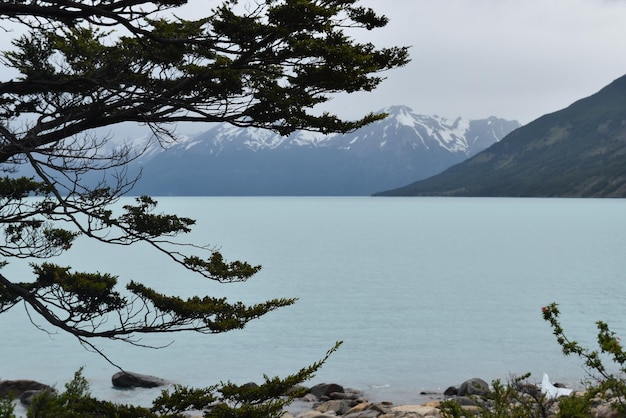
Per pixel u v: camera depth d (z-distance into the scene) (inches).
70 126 440.5
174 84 446.0
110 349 1437.0
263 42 420.8
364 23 430.9
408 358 1380.4
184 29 427.8
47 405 330.6
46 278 478.0
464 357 1385.3
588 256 4259.4
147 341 1523.1
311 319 1881.2
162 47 434.9
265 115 438.0
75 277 463.8
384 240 5969.5
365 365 1316.4
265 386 423.8
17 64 448.8
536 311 2038.6
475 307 2135.8
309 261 3880.4
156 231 471.2
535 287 2699.3
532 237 6373.0
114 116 445.7
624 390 352.2
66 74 452.1
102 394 1064.2
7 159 437.4
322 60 427.8
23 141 422.0
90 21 406.9
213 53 454.3
